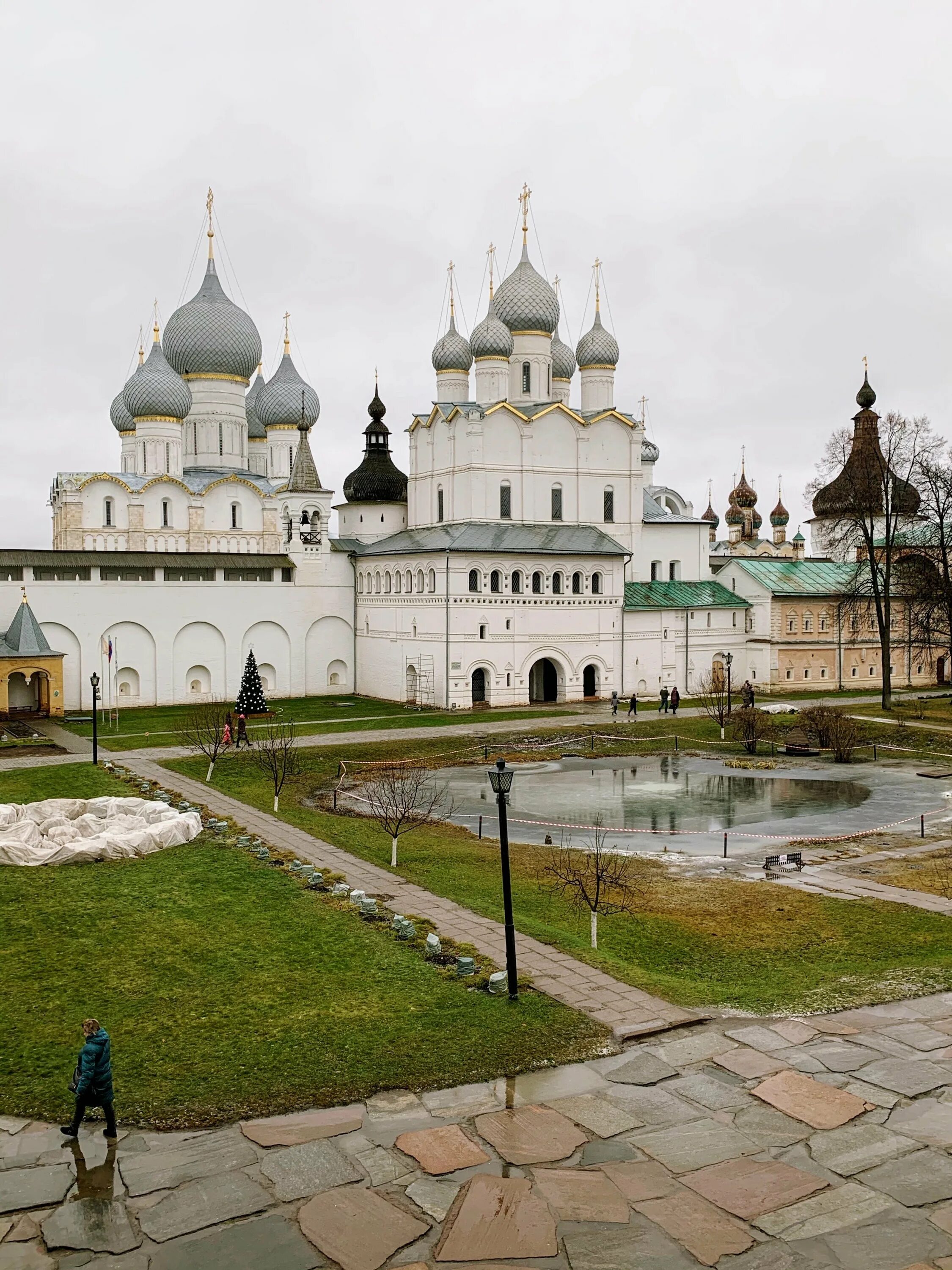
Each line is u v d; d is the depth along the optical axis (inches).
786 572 3671.3
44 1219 602.2
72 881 1247.5
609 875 1326.3
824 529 4114.2
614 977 963.3
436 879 1325.0
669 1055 805.9
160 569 3171.8
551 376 3794.3
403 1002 889.5
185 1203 615.5
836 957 1087.0
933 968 1030.4
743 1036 842.8
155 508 3496.6
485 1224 595.2
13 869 1295.5
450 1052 796.6
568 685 3257.9
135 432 3828.7
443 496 3425.2
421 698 3174.2
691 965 1060.5
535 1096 739.4
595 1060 794.2
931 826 1721.2
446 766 2282.2
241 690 2918.3
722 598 3599.9
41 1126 698.2
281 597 3405.5
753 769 2271.2
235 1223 597.3
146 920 1102.4
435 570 3097.9
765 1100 735.7
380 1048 802.2
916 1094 745.6
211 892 1205.1
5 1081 751.7
